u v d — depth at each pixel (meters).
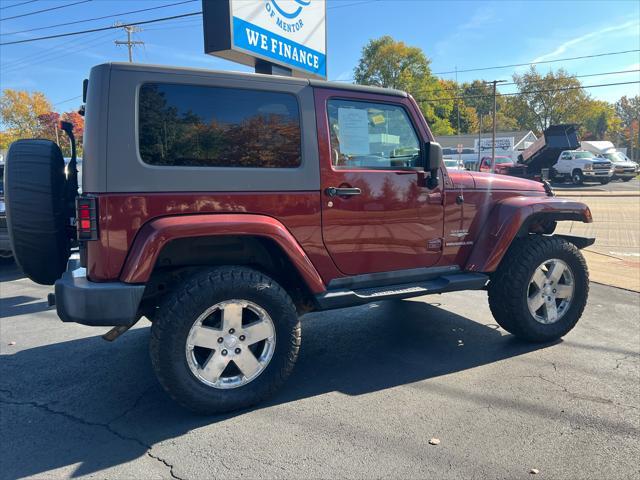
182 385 2.95
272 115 3.28
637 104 100.12
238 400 3.13
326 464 2.60
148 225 2.90
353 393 3.45
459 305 5.67
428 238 3.93
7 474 2.54
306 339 4.59
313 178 3.39
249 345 3.18
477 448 2.74
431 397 3.37
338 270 3.58
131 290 2.82
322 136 3.44
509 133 61.09
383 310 5.49
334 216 3.48
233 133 3.16
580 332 4.68
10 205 3.14
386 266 3.78
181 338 2.92
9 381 3.70
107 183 2.82
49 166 3.21
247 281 3.08
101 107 2.82
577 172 28.16
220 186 3.09
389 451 2.72
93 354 4.25
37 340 4.62
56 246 3.26
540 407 3.20
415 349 4.30
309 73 7.99
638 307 5.53
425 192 3.87
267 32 6.71
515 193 4.39
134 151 2.87
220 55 6.26
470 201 4.12
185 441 2.85
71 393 3.50
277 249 3.28
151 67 2.95
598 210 15.77
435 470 2.54
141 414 3.18
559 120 73.19
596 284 6.63
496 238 4.09
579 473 2.51
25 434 2.94
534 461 2.61
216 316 3.18
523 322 4.20
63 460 2.66
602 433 2.88
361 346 4.39
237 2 6.05
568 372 3.75
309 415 3.14
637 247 9.55
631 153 82.12
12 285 7.02
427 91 63.66
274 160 3.28
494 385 3.54
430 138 3.98
